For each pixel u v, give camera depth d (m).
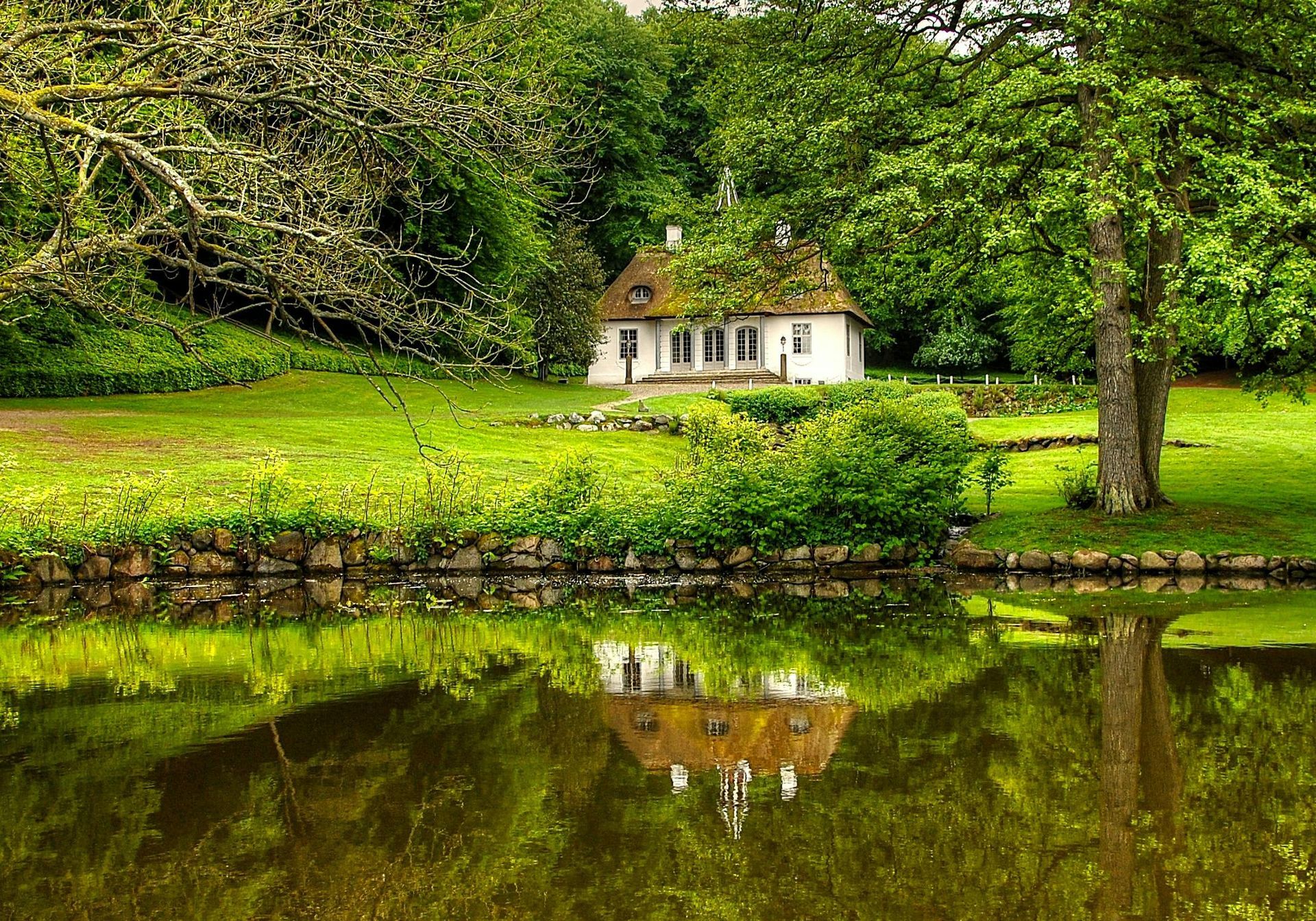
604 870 5.54
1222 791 6.52
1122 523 17.70
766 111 19.00
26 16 8.84
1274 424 32.03
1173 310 15.45
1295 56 15.45
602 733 7.97
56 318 30.66
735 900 5.12
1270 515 18.20
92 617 13.37
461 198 35.84
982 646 10.95
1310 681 9.15
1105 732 7.73
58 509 17.14
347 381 38.31
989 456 20.22
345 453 23.84
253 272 8.64
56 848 5.75
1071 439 31.39
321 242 7.68
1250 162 14.88
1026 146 17.30
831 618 13.04
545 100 9.85
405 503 18.28
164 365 33.69
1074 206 16.34
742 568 17.34
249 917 4.94
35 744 7.62
